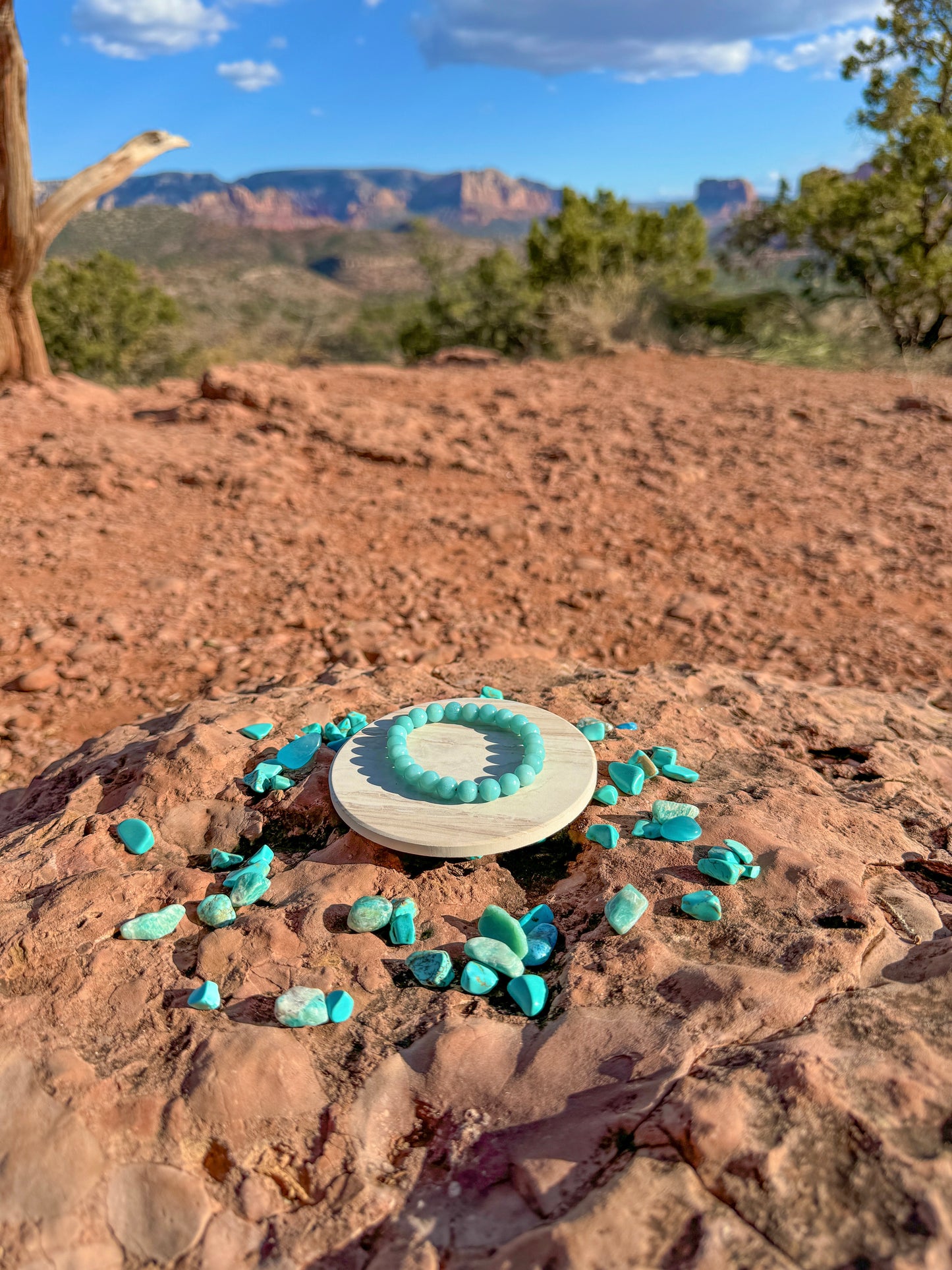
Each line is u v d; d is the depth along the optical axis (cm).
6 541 77
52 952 32
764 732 49
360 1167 25
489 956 31
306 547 81
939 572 78
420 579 75
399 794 38
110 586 71
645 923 33
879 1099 24
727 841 36
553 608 71
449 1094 27
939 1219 21
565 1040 28
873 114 205
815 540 85
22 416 107
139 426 108
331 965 32
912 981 30
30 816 44
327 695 50
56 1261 22
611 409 127
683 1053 26
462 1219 23
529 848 39
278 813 40
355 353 393
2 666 59
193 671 60
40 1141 24
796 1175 22
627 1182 22
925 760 48
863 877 36
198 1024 29
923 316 202
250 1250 23
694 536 86
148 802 41
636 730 47
